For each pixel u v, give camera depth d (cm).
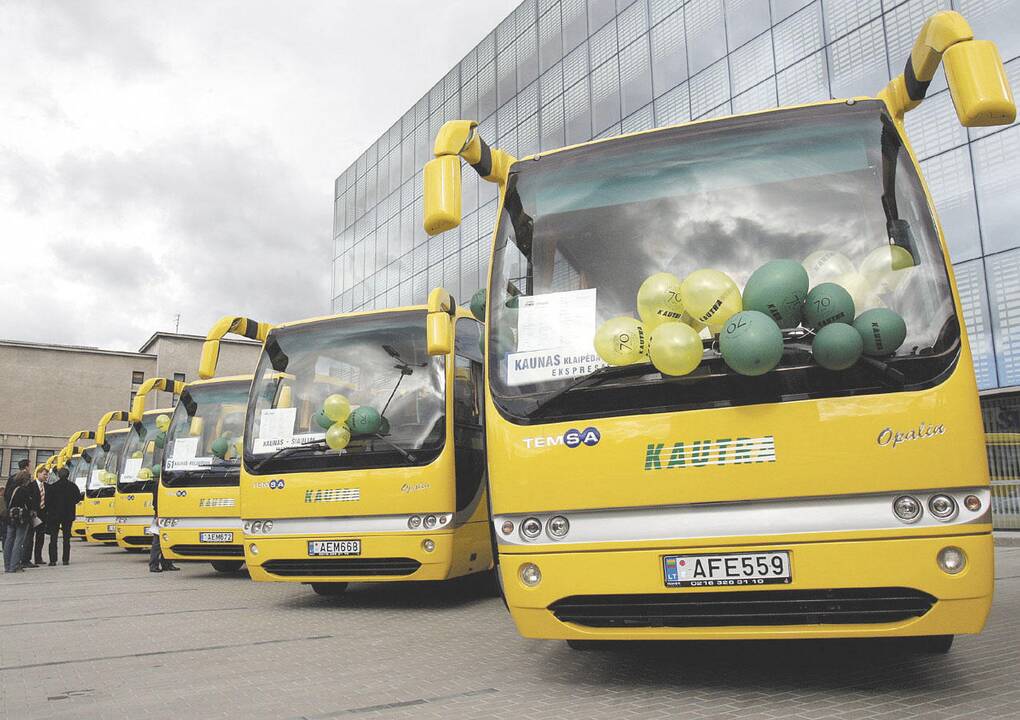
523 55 2795
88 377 6050
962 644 524
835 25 1781
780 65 1895
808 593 385
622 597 411
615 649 554
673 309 423
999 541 1336
